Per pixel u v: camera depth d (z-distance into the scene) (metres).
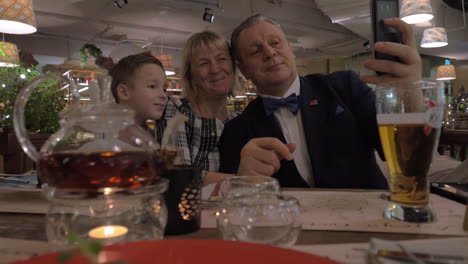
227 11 5.96
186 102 1.56
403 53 0.65
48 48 7.18
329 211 0.58
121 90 1.67
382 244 0.34
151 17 6.29
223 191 0.55
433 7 5.14
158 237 0.41
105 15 6.13
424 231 0.47
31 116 2.65
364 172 1.21
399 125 0.49
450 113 3.07
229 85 1.62
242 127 1.32
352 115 1.26
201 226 0.52
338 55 9.55
